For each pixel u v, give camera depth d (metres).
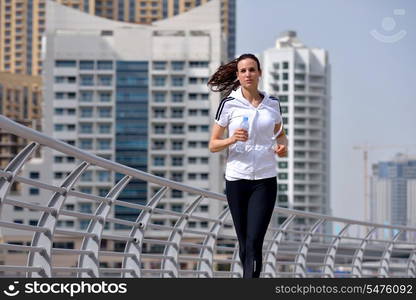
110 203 13.48
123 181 13.48
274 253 21.50
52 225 11.54
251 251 11.95
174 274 16.89
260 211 11.98
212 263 18.52
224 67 12.21
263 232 12.02
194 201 17.00
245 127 11.83
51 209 11.48
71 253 12.39
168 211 15.92
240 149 11.98
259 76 11.98
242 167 11.98
